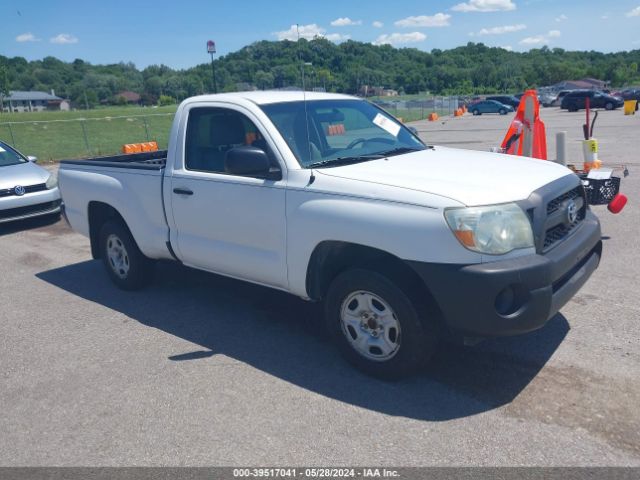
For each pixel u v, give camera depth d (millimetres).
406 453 3227
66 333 5164
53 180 9711
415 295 3725
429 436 3367
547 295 3553
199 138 5000
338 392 3910
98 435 3572
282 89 5602
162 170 5273
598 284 5578
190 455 3322
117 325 5277
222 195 4691
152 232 5504
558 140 7691
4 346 4969
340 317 4125
